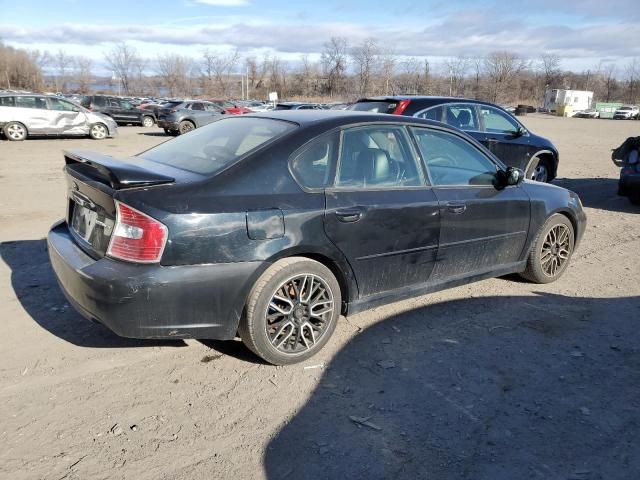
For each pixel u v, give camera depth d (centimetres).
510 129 920
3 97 1769
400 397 317
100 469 251
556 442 281
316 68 8075
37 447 264
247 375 334
